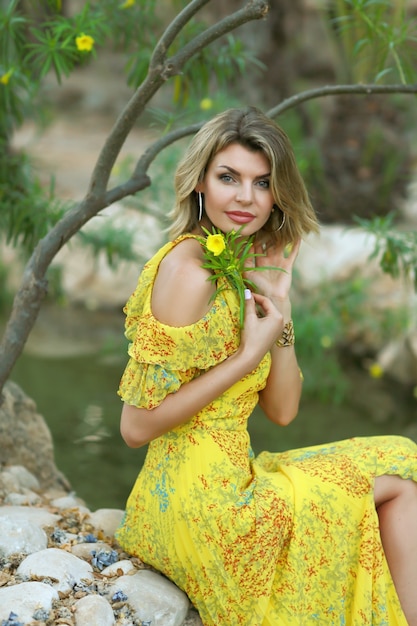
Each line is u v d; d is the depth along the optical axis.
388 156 8.88
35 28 4.20
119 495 5.19
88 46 3.96
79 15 4.06
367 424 6.50
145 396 3.00
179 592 3.18
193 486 3.07
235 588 3.05
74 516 3.72
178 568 3.14
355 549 3.13
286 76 9.08
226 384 3.01
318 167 8.75
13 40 4.33
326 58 13.71
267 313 3.14
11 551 3.24
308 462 3.24
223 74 4.61
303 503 3.09
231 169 3.06
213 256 3.07
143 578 3.18
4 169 4.91
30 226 4.80
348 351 7.79
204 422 3.11
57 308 9.22
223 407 3.12
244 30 9.01
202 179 3.16
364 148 8.84
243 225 3.12
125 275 9.19
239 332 3.10
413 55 4.23
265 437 6.18
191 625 3.16
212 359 3.02
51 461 4.53
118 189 3.80
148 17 4.67
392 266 4.71
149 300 3.04
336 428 6.39
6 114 4.96
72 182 11.27
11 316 3.94
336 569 3.10
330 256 7.95
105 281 9.23
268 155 3.04
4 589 2.96
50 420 6.31
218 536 3.03
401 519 3.20
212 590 3.08
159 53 3.38
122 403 6.73
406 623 3.13
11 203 4.83
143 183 3.85
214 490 3.05
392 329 7.51
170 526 3.11
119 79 17.23
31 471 4.42
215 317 3.02
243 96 9.10
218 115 3.11
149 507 3.17
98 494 5.19
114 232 6.93
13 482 4.07
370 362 7.68
